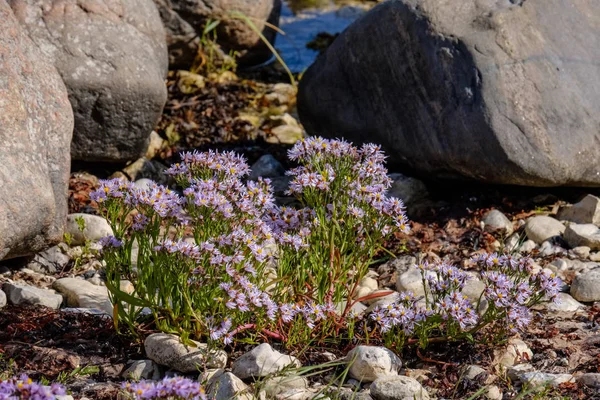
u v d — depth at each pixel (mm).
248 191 2158
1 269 2395
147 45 2857
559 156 2656
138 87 2770
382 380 2023
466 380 2070
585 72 2752
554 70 2715
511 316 2072
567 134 2676
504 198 2779
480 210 2740
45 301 2258
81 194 2756
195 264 2057
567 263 2555
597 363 2125
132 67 2771
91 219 2551
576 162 2680
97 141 2803
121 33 2801
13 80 2326
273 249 2430
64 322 2188
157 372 2064
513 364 2133
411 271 2434
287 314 2068
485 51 2699
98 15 2785
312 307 2100
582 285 2393
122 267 2129
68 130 2445
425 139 2756
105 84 2732
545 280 2113
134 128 2820
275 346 2143
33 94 2385
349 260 2230
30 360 2064
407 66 2785
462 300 2090
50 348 2100
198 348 2070
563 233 2656
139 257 2125
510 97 2664
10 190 2225
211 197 2086
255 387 1987
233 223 2137
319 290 2182
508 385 2064
